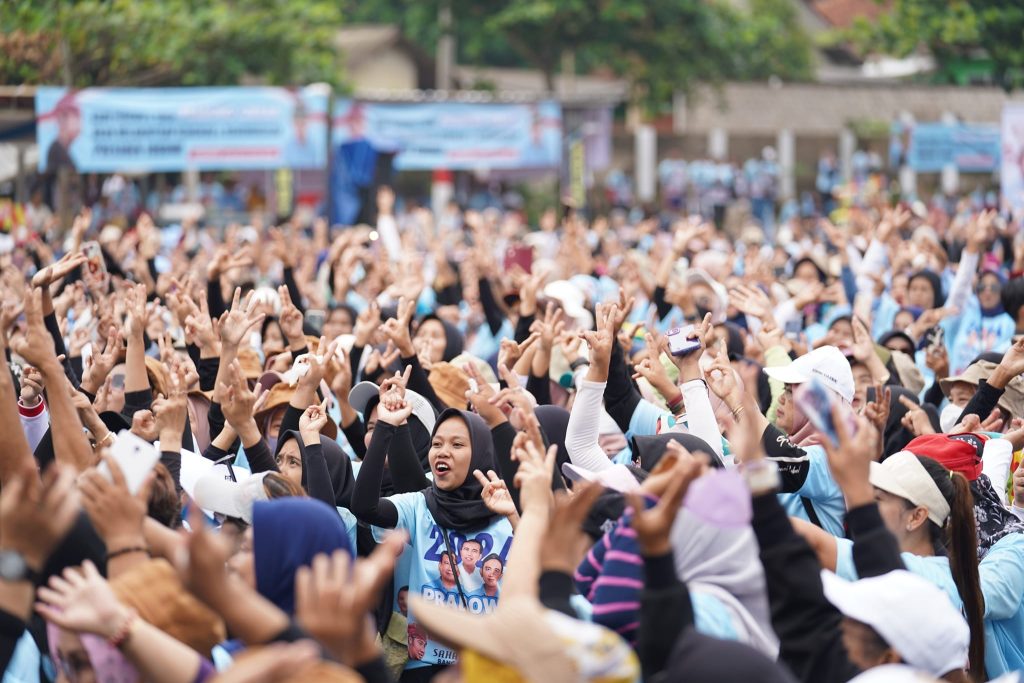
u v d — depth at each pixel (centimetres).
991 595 1127
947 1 5131
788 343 1955
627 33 8906
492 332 2348
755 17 9788
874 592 834
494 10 9131
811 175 9081
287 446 1267
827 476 1184
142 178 5528
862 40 5416
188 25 5416
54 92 4084
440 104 4938
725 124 9500
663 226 5541
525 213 7425
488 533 1293
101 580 741
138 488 807
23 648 958
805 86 9531
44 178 4631
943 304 2445
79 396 1188
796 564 857
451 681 736
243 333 1337
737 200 8081
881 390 1392
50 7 4406
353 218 4738
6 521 751
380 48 9812
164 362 1570
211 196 5947
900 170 7088
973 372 1698
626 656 686
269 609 720
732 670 693
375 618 1301
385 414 1255
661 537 760
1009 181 3728
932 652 823
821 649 849
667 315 2164
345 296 2442
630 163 9106
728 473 770
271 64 6066
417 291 2281
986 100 7656
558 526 803
